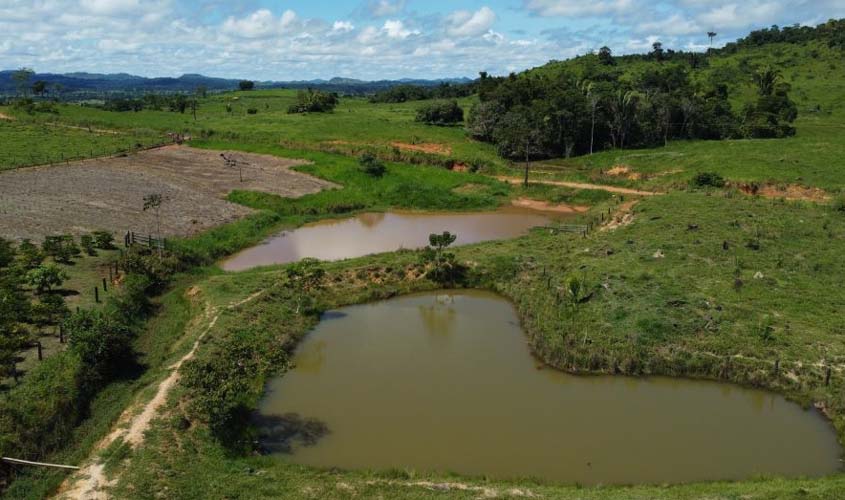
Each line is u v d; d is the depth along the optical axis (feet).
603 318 108.47
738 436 79.15
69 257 131.34
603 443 77.10
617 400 88.17
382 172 254.06
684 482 69.21
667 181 229.25
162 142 314.35
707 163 238.07
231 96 574.56
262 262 152.87
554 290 122.11
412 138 314.96
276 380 92.68
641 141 308.40
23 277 113.80
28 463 64.13
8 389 75.56
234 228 176.14
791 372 91.56
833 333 100.07
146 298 114.93
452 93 548.31
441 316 120.06
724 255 132.77
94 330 86.33
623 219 175.52
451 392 89.61
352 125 351.87
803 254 132.87
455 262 139.44
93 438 70.59
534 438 78.02
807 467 72.84
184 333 101.76
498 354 102.89
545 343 101.76
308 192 226.17
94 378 82.17
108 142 307.17
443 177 250.16
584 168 268.62
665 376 95.30
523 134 283.59
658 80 352.49
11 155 261.65
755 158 235.61
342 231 187.93
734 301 111.34
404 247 166.81
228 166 264.52
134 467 64.95
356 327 114.21
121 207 187.42
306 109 426.10
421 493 63.87
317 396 88.07
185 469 66.39
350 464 72.13
